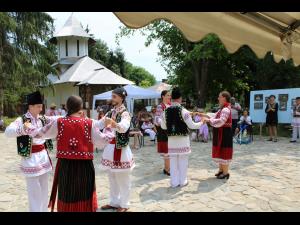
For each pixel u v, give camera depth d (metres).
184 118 6.38
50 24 26.25
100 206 5.52
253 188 6.48
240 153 10.62
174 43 21.22
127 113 4.94
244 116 13.61
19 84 23.11
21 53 23.20
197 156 10.21
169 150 6.57
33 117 4.35
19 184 7.31
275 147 11.95
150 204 5.57
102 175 7.89
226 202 5.66
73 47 36.38
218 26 2.70
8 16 21.81
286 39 3.12
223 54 17.78
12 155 11.57
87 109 20.42
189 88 22.73
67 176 3.79
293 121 13.31
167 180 7.20
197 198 5.89
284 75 20.05
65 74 33.75
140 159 9.88
